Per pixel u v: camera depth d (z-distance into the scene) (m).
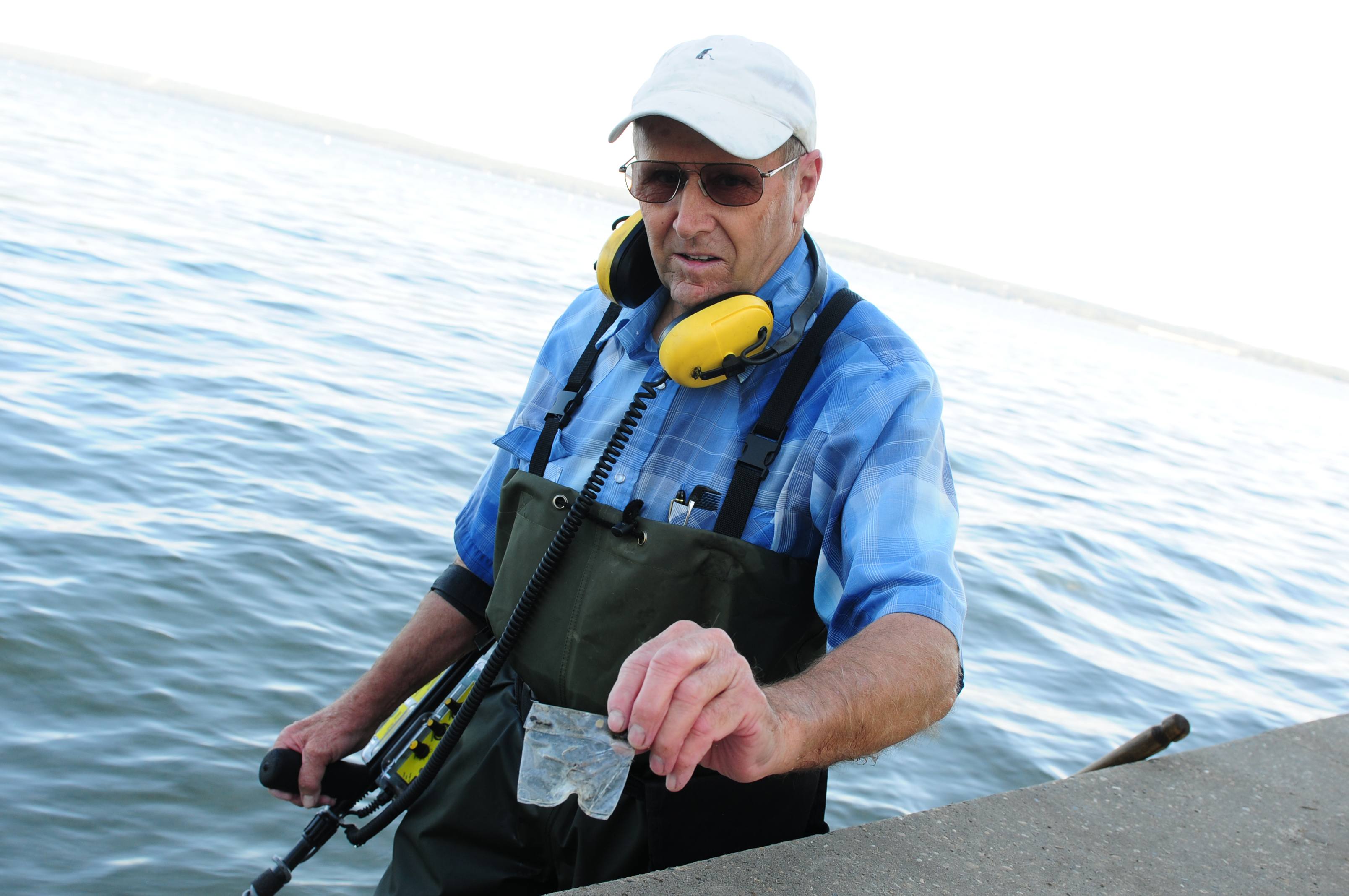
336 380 10.08
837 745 1.12
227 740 4.05
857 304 1.57
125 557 5.28
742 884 1.30
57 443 6.68
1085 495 12.63
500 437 1.80
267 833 3.60
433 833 1.71
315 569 5.66
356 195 39.03
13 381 7.76
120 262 14.01
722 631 1.00
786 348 1.52
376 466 7.64
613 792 1.09
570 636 1.49
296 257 18.53
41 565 5.01
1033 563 8.83
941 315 47.81
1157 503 13.35
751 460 1.48
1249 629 8.58
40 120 38.69
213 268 15.26
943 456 1.47
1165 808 1.79
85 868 3.25
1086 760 5.30
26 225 15.26
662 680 0.93
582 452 1.66
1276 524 14.19
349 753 1.81
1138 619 8.09
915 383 1.46
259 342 10.96
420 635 1.87
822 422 1.46
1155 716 6.16
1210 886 1.55
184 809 3.63
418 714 1.86
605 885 1.25
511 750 1.69
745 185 1.49
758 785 1.51
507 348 14.28
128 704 4.14
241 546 5.70
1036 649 6.86
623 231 1.67
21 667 4.20
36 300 10.53
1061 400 23.59
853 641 1.24
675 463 1.53
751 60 1.51
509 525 1.70
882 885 1.36
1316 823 1.81
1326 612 9.85
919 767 4.90
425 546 6.34
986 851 1.51
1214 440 23.17
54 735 3.86
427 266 21.98
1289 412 40.50
